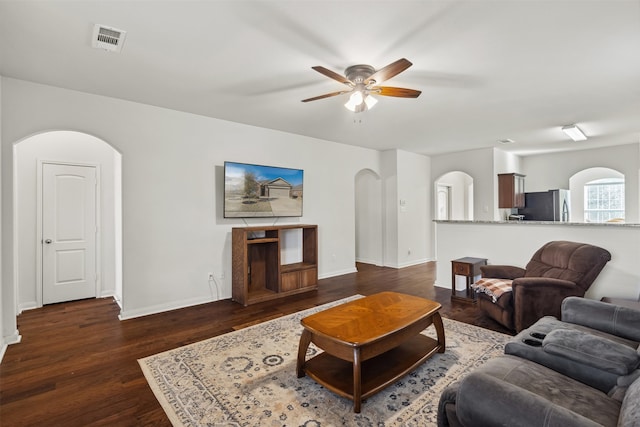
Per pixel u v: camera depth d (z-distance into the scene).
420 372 2.40
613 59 2.66
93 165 4.52
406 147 6.39
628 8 1.96
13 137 3.01
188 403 2.04
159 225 3.88
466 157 6.82
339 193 5.97
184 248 4.07
